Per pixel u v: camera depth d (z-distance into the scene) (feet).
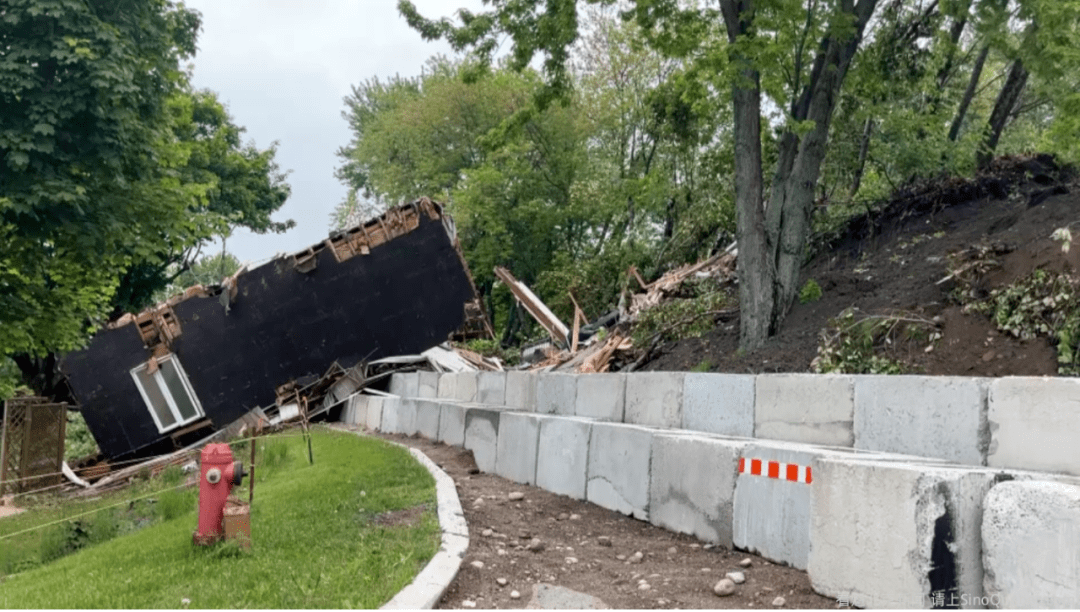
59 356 66.90
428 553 19.45
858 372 31.96
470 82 50.01
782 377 25.30
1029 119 74.28
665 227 91.09
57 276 52.37
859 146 54.90
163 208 49.60
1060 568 13.26
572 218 120.88
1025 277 30.14
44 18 41.88
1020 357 28.02
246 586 16.67
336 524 22.50
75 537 29.40
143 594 16.33
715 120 67.97
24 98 40.81
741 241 40.98
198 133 110.93
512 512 27.68
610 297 93.09
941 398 20.03
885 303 36.32
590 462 29.60
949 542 15.07
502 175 117.50
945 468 16.42
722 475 22.90
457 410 43.52
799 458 20.29
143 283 103.60
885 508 16.30
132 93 44.27
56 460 54.49
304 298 70.28
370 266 71.00
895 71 50.34
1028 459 17.71
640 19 44.14
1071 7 38.11
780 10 37.32
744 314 40.65
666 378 30.50
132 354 67.92
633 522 26.37
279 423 66.95
